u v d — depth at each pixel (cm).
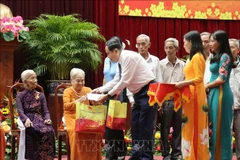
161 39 944
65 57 801
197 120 562
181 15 947
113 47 591
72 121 622
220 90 578
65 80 812
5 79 791
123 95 680
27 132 614
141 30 937
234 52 666
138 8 930
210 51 722
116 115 589
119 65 616
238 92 663
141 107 602
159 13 938
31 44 799
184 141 572
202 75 558
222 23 965
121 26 928
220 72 576
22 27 783
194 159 564
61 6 895
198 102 561
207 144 568
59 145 643
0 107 777
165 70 694
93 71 903
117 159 659
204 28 962
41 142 618
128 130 770
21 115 619
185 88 556
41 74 827
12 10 877
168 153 679
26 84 634
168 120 671
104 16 916
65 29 820
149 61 675
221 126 580
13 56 802
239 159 659
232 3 968
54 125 803
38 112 634
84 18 908
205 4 957
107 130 651
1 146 557
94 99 588
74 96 630
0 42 779
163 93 552
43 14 830
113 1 921
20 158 615
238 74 670
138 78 598
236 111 660
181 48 951
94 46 828
